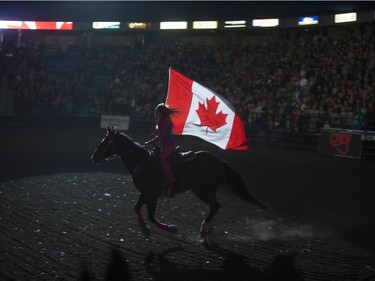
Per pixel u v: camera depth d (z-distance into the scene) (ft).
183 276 18.93
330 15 80.94
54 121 93.97
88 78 100.27
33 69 102.12
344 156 58.75
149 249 22.06
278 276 19.19
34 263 19.77
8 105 96.07
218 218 28.12
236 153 60.64
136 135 81.25
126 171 44.04
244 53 89.81
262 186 38.63
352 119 61.11
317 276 19.24
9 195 32.53
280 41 87.92
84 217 27.35
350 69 71.20
